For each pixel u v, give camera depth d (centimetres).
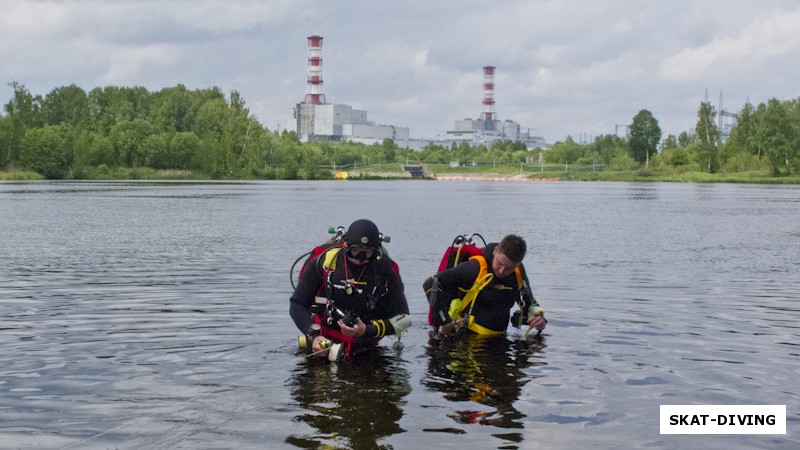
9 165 12406
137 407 514
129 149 13700
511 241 752
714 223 2859
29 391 550
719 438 464
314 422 485
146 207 3734
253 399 534
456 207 4100
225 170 14012
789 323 842
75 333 761
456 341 739
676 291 1091
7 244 1820
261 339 736
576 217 3212
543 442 454
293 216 3086
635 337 760
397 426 480
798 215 3444
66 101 15850
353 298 693
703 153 15200
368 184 11644
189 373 604
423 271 1303
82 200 4466
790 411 516
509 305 782
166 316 856
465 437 461
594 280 1215
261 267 1357
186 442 448
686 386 576
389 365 639
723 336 766
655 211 3791
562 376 605
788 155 13938
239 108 14288
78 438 454
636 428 480
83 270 1308
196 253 1619
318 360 652
